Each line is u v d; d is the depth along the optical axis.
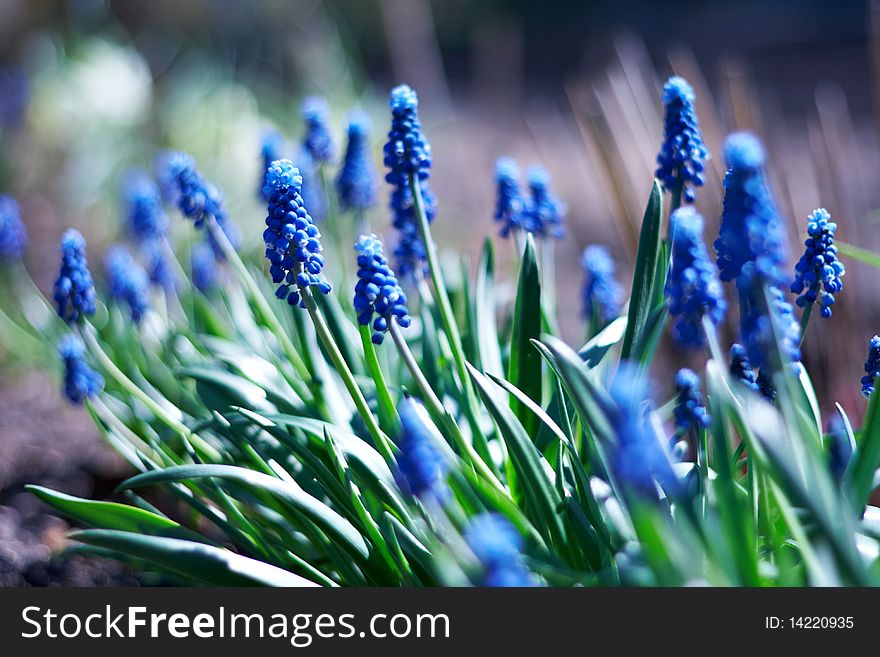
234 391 3.89
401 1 11.70
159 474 3.10
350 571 3.26
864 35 20.92
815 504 2.25
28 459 5.75
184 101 10.69
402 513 3.12
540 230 4.25
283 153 4.78
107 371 4.27
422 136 3.59
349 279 5.47
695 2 25.50
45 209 10.12
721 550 2.49
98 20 13.39
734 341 4.76
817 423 3.22
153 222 5.17
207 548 3.04
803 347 4.77
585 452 3.49
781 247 2.50
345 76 10.96
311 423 3.28
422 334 4.07
